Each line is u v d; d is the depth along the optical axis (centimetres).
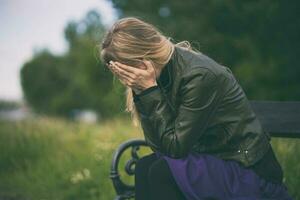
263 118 333
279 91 1916
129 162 333
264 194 280
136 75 288
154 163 286
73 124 988
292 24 1658
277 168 289
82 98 4962
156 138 292
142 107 296
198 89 279
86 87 4228
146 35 289
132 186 327
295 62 1791
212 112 283
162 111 286
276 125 329
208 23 2069
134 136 761
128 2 2367
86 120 1042
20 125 953
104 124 946
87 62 3984
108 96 3381
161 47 288
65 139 848
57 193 653
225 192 276
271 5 1658
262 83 2000
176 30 2178
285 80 1892
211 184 276
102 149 706
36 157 817
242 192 276
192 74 281
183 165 279
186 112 281
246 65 2038
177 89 285
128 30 289
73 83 5388
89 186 620
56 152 798
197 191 275
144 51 287
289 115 326
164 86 294
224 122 284
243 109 285
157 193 282
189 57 289
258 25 1752
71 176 664
